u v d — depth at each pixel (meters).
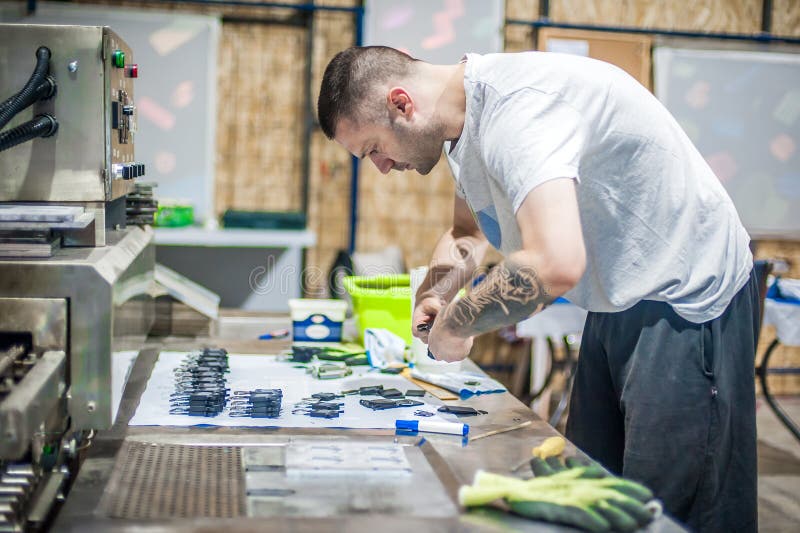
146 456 1.18
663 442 1.49
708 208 1.49
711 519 1.51
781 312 3.13
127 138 1.56
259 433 1.29
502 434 1.33
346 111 1.41
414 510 1.00
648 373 1.50
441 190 4.87
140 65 4.50
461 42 4.71
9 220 1.23
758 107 4.96
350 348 1.97
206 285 4.02
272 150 4.72
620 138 1.39
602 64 1.42
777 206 5.04
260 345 1.99
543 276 1.15
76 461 1.26
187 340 2.03
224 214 4.14
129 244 1.51
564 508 0.95
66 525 0.92
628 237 1.47
